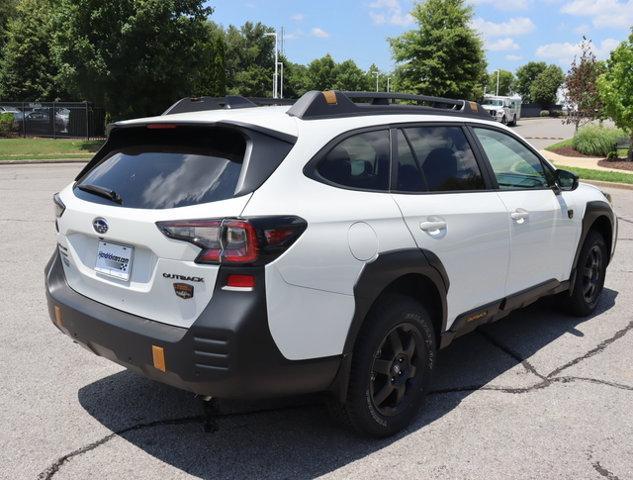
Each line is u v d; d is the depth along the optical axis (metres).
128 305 3.16
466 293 3.93
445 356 4.78
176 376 2.89
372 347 3.27
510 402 3.98
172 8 23.91
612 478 3.13
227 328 2.75
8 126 30.02
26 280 6.54
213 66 30.22
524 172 4.69
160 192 3.11
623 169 19.02
